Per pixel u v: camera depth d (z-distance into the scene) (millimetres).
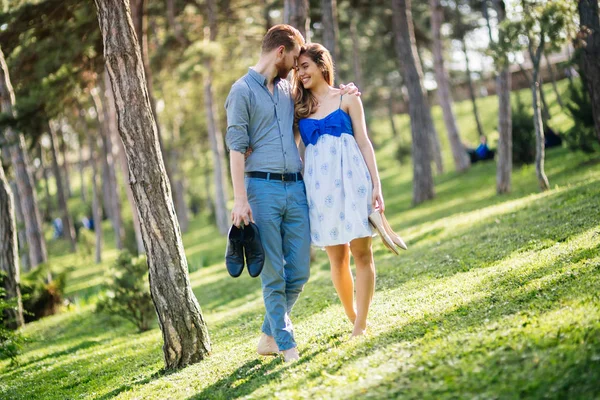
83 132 33406
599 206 7680
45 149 37219
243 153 4254
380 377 3271
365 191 4332
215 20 22250
